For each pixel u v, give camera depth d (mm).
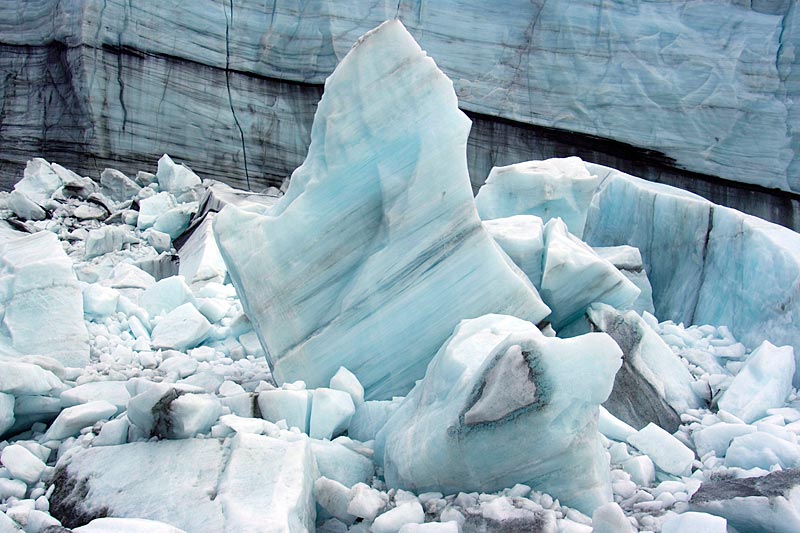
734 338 3389
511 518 1767
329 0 7988
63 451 2254
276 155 8586
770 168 7277
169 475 1923
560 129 8000
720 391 2818
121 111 8125
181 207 6449
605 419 2465
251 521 1644
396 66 2594
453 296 2654
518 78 8055
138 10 7922
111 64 7961
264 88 8445
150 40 8047
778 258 3229
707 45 7488
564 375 1846
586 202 3955
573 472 1899
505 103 8094
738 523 1825
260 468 1893
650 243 4203
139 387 2256
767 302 3236
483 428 1878
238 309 4000
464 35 8086
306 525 1812
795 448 2199
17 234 6047
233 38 8281
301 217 2684
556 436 1853
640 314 3775
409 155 2602
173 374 2967
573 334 3023
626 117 7734
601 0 7715
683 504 1964
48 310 3027
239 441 2004
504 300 2680
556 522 1777
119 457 2055
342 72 2629
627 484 2115
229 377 2975
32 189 7266
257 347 3420
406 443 2076
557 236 3096
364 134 2631
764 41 7320
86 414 2355
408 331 2666
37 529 1816
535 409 1842
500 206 4055
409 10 8062
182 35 8141
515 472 1931
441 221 2637
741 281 3457
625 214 4414
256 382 2908
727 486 1928
